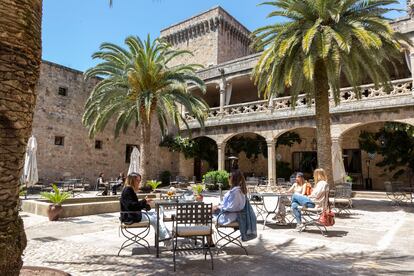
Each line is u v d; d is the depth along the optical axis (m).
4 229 3.05
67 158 21.77
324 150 13.12
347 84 24.17
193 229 5.08
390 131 19.28
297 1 12.28
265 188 17.86
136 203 5.68
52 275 4.09
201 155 27.84
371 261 5.07
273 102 21.27
